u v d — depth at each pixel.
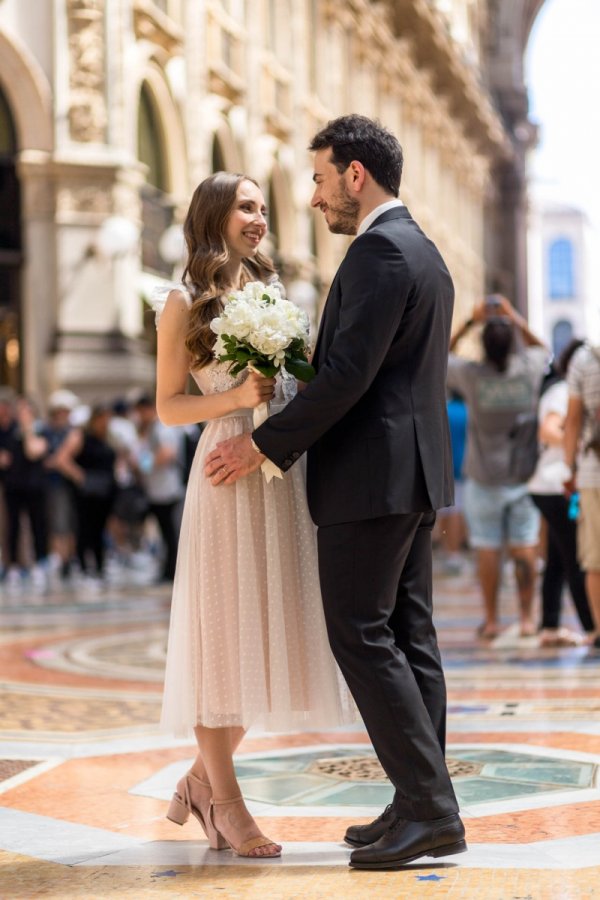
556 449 11.23
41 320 24.34
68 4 24.25
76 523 20.69
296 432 4.68
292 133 34.72
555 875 4.49
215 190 5.13
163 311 5.14
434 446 4.82
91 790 6.05
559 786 5.85
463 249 60.03
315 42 37.56
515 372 11.35
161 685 9.39
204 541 5.01
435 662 5.00
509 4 74.00
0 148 24.34
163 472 19.86
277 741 7.23
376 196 4.90
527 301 76.62
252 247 5.19
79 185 24.31
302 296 33.88
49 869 4.79
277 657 4.94
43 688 9.27
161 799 5.87
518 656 10.66
